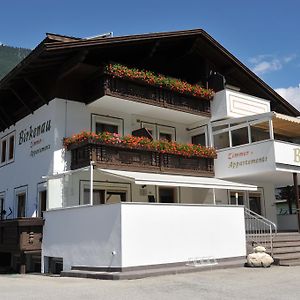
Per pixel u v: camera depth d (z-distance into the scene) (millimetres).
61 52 18078
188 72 24750
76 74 20125
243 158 21891
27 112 22469
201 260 16234
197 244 16281
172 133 24078
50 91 20266
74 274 15062
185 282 12547
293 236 20500
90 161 18109
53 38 17844
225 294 10406
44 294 10812
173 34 21641
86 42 18188
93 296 10234
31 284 13227
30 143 21875
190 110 22703
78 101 20469
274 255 17797
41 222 17984
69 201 19344
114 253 14344
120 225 14281
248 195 25734
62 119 19844
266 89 26734
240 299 9688
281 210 36156
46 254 17594
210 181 20047
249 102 24266
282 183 26891
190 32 22422
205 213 16781
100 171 18047
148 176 18125
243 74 25547
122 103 20562
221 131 23250
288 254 18172
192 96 22906
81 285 12359
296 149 21875
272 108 28781
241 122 22500
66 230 16562
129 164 19375
